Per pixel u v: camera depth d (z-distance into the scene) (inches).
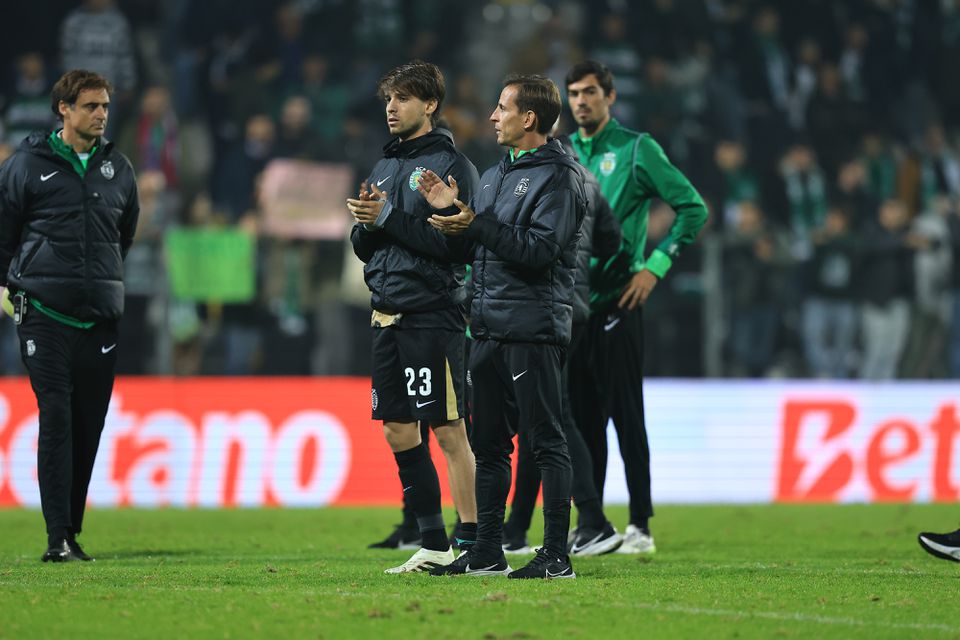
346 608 671.8
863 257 2167.8
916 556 1011.9
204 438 1643.7
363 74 2215.8
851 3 2527.1
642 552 1032.8
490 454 791.7
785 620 653.3
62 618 645.3
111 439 1619.1
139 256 1937.7
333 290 2017.7
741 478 1774.1
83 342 931.3
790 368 2130.9
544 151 772.0
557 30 2330.2
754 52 2375.7
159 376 1876.2
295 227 2005.4
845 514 1507.1
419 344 805.9
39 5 2089.1
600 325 1029.8
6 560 920.3
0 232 919.0
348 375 2021.4
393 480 1676.9
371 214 788.0
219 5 2162.9
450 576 792.9
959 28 2586.1
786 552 1047.0
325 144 2107.5
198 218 1995.6
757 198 2236.7
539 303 760.3
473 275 781.3
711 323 1953.7
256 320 1971.0
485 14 2389.3
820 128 2370.8
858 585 792.3
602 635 609.3
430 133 824.3
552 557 786.2
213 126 2113.7
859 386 1798.7
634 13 2347.4
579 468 997.8
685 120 2283.5
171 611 665.6
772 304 2096.5
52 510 909.2
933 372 2204.7
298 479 1657.2
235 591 738.2
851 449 1788.9
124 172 951.6
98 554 991.0
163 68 2162.9
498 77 2365.9
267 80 2159.2
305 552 1027.3
